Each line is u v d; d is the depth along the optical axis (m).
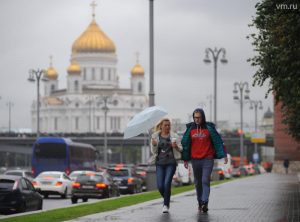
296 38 43.09
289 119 74.62
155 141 37.22
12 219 37.25
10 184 53.78
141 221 32.56
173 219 33.47
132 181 96.06
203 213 36.78
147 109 43.06
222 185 82.38
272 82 52.56
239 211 38.44
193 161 36.91
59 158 123.62
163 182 37.09
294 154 181.12
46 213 41.62
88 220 33.19
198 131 36.75
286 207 42.22
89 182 76.06
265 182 95.06
